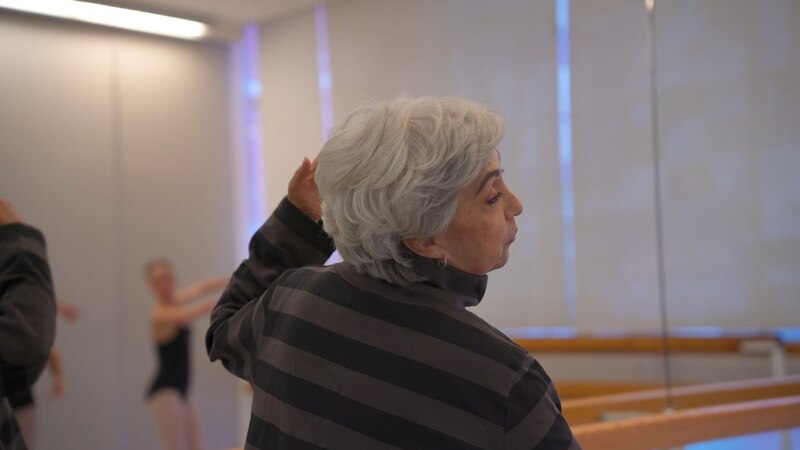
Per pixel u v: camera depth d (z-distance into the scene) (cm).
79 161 196
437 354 74
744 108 216
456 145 74
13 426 117
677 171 214
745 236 214
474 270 79
